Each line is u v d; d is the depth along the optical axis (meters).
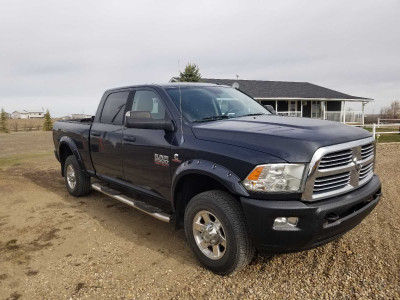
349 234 4.02
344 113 31.59
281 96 28.39
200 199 3.23
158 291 3.02
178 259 3.63
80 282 3.21
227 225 3.00
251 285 3.05
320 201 2.84
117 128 4.64
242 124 3.46
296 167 2.74
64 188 7.04
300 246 2.84
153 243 4.07
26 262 3.65
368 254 3.51
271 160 2.79
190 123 3.68
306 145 2.79
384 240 3.82
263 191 2.79
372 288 2.90
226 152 3.06
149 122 3.73
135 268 3.46
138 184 4.32
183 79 24.22
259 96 27.44
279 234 2.78
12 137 23.92
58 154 6.62
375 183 3.42
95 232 4.48
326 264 3.36
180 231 4.45
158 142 3.82
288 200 2.77
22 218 5.12
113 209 5.46
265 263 3.43
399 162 8.87
